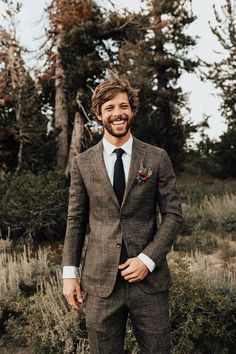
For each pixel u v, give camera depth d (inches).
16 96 508.7
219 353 141.3
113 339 87.9
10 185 389.4
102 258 86.0
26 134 503.5
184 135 767.7
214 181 792.9
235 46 632.4
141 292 85.4
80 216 92.4
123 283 85.8
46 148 522.6
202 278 174.6
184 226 357.4
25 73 550.6
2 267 222.7
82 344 140.1
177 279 153.0
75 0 524.1
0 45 550.6
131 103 88.4
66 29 537.6
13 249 326.6
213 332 140.4
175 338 142.3
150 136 656.4
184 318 146.2
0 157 530.6
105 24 534.6
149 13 602.9
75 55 519.5
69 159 550.6
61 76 569.6
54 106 655.1
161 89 699.4
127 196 84.8
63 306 157.9
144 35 605.0
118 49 582.6
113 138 87.4
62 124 583.8
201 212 411.8
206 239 327.6
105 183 85.7
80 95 531.5
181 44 694.5
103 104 85.4
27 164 515.8
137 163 86.2
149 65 674.2
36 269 225.9
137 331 89.2
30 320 153.1
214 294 153.2
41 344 147.9
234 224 362.0
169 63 688.4
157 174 87.1
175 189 88.1
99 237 87.3
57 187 367.2
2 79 540.1
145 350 88.7
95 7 554.3
